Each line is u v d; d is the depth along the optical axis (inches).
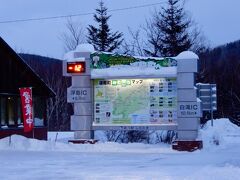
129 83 906.7
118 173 541.0
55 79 2167.8
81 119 919.7
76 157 743.1
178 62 877.8
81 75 922.1
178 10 1722.4
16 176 520.7
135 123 901.2
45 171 564.4
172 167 601.6
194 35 1777.8
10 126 1034.1
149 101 896.3
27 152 819.4
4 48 1023.6
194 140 866.8
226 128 1462.8
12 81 1045.8
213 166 599.8
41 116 1140.5
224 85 2037.4
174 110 885.2
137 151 849.5
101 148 881.5
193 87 872.3
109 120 912.3
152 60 888.9
